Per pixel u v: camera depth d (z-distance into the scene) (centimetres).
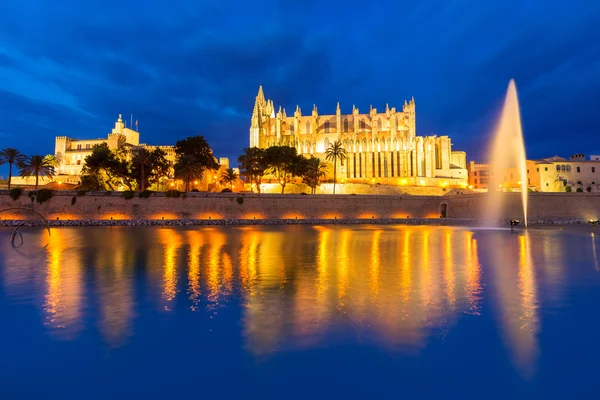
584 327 1127
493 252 2880
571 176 10875
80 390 784
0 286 1675
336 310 1291
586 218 7319
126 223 6631
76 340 1038
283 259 2502
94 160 7925
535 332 1087
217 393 770
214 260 2450
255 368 873
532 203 7244
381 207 8431
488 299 1431
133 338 1052
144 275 1930
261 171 10012
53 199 6662
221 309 1314
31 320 1202
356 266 2197
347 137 15062
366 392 770
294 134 15425
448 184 13275
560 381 814
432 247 3250
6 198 6462
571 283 1717
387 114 15600
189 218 7319
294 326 1137
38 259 2505
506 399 746
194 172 8544
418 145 13500
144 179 8638
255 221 7262
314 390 779
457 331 1091
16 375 846
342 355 935
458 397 753
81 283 1739
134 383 812
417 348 977
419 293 1527
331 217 8075
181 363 900
